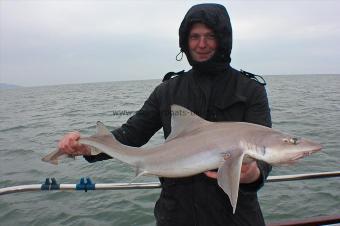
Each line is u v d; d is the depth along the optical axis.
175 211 2.79
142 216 6.57
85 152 3.11
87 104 33.94
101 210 6.87
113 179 8.57
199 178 2.75
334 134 13.22
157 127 3.21
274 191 7.36
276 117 18.55
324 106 24.22
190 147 2.77
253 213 2.71
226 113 2.82
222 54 2.89
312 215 6.38
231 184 2.39
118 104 30.80
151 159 2.90
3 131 18.19
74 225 6.37
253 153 2.57
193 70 3.00
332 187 7.47
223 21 2.85
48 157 3.11
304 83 74.81
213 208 2.69
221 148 2.65
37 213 6.88
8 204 7.30
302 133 13.68
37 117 24.42
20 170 9.88
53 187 3.96
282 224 4.43
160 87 3.12
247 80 2.84
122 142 3.13
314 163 9.05
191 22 2.86
